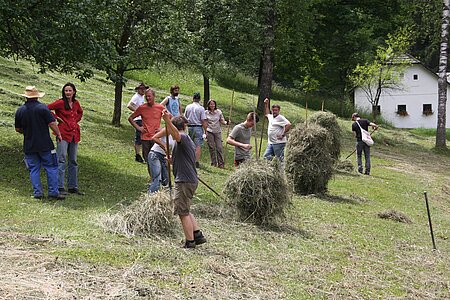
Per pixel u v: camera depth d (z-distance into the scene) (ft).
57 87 69.10
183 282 19.40
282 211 30.50
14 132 44.57
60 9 37.42
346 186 48.83
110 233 24.57
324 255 25.46
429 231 34.19
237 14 77.56
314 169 42.22
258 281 20.72
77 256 20.72
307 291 20.29
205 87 84.79
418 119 161.48
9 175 34.17
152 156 31.96
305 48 115.34
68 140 31.83
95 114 61.11
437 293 21.83
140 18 56.75
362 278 22.66
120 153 46.32
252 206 29.99
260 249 25.25
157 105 37.14
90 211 27.99
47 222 25.04
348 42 126.11
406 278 23.38
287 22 99.30
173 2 62.28
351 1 134.72
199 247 24.13
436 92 160.25
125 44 56.80
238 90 119.85
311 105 123.24
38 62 39.32
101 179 36.68
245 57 82.69
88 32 37.68
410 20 123.13
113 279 18.81
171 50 57.52
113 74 41.16
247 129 40.78
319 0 108.99
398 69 120.98
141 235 24.91
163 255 22.21
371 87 134.82
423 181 58.54
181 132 23.94
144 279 19.20
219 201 34.14
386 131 109.29
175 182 23.75
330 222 32.99
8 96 55.77
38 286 17.39
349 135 92.84
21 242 21.57
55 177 30.01
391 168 66.44
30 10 37.24
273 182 30.17
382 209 39.91
